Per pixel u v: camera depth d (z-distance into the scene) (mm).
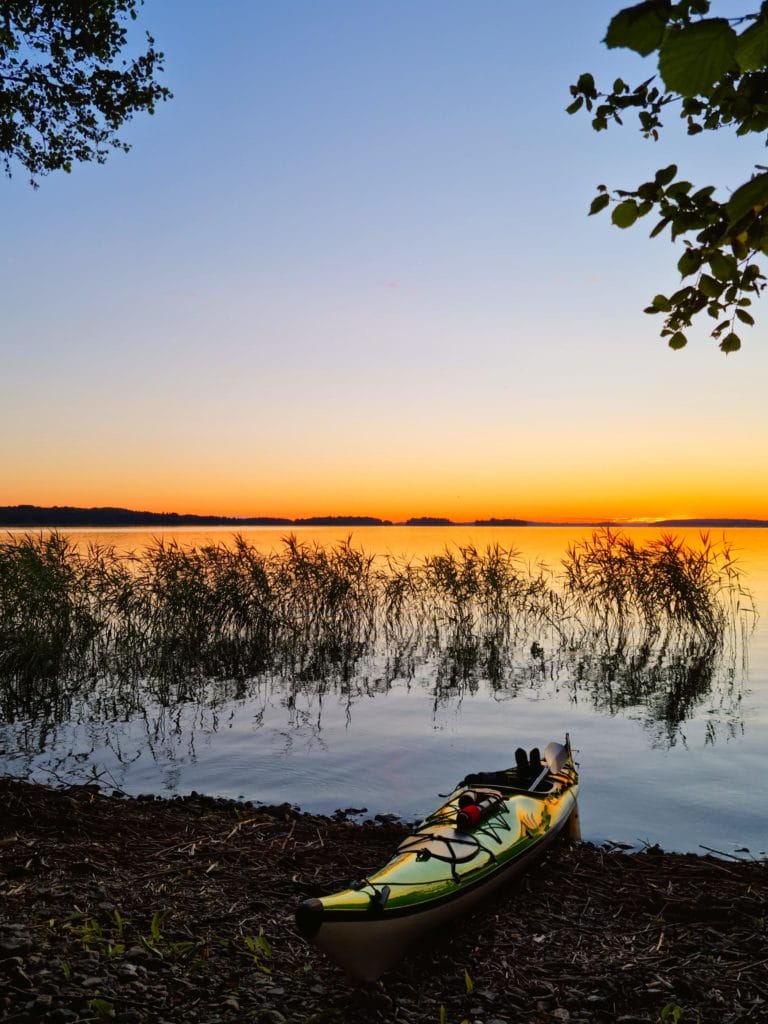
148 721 14242
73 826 8648
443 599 25172
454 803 7699
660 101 3664
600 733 13469
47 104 13180
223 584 20812
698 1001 5219
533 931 6363
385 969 5371
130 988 4930
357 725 14023
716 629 22516
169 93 13758
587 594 25078
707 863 7934
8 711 14938
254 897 6824
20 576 17500
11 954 5207
